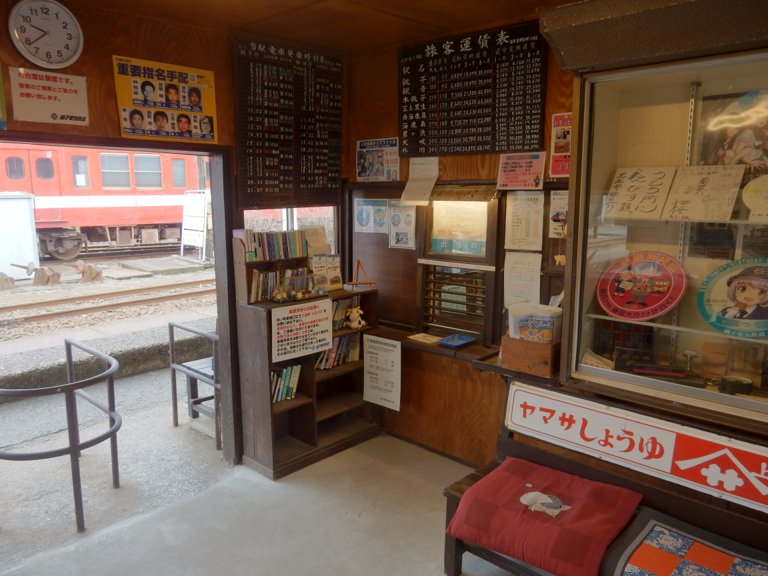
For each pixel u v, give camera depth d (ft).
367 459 11.45
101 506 9.96
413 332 11.99
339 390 13.05
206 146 10.00
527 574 7.09
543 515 6.81
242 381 10.96
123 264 33.88
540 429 8.10
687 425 6.85
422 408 11.78
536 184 9.65
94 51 8.53
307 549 8.62
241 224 10.72
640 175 7.77
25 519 9.57
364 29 10.19
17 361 15.76
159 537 8.92
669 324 7.63
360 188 12.51
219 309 11.04
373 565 8.25
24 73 7.88
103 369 16.55
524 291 10.12
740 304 6.96
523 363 8.34
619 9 6.10
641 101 7.84
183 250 39.37
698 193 7.16
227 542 8.79
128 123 8.98
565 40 6.71
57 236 34.47
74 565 8.27
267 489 10.34
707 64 6.32
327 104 11.88
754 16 5.52
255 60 10.43
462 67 10.32
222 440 11.98
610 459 7.42
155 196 38.99
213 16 9.24
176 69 9.47
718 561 6.02
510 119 9.85
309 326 10.85
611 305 7.73
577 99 7.12
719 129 7.31
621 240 8.05
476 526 6.90
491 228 10.34
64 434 13.14
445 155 10.94
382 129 11.86
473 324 11.07
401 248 12.01
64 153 34.73
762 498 6.33
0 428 13.42
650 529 6.56
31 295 24.63
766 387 6.81
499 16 9.50
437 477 10.73
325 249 11.85
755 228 7.01
